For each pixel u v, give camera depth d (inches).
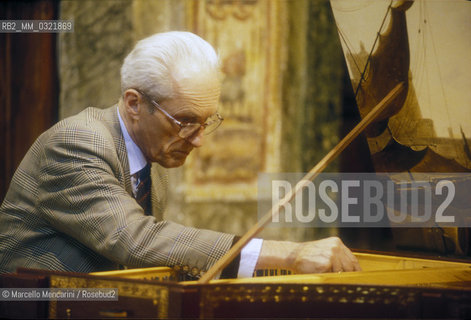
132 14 512.1
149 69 205.0
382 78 226.2
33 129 502.0
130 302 149.7
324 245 188.9
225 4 555.5
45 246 207.0
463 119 213.5
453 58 212.2
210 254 185.0
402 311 148.5
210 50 213.3
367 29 225.3
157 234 187.9
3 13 491.8
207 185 558.6
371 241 629.9
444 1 211.0
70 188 195.8
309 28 586.2
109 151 203.2
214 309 146.6
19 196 211.9
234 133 565.3
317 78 592.4
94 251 207.8
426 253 237.0
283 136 580.1
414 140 225.9
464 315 145.8
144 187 229.9
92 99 507.2
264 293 148.9
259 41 569.9
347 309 148.5
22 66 497.0
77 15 503.2
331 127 599.5
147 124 209.2
